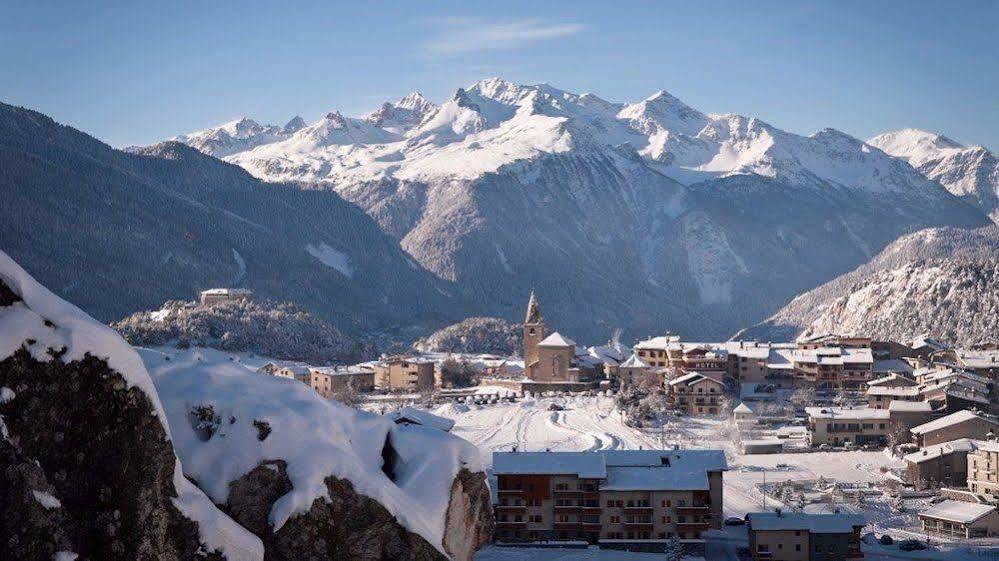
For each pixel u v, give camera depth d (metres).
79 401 66.88
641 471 168.62
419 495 86.69
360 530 79.75
